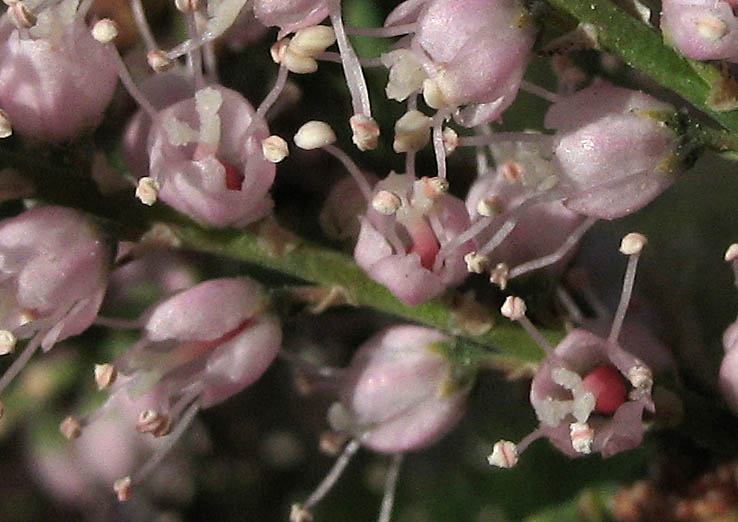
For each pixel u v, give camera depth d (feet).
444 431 0.18
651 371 0.17
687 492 0.18
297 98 0.18
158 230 0.17
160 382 0.17
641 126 0.17
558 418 0.17
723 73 0.16
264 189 0.17
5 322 0.17
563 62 0.17
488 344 0.17
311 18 0.17
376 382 0.18
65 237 0.17
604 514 0.19
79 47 0.17
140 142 0.17
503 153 0.18
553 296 0.18
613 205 0.17
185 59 0.18
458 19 0.17
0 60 0.17
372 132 0.17
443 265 0.17
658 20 0.17
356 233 0.17
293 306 0.17
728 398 0.17
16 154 0.17
